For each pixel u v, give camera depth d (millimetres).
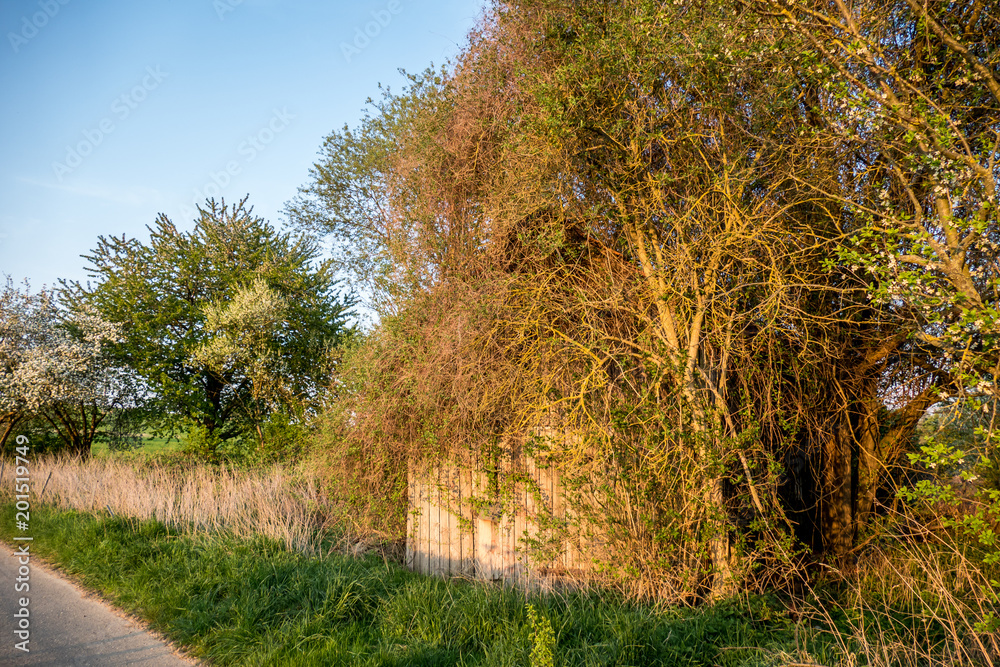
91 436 16312
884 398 6699
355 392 7797
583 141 5934
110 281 16953
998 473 4754
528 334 6195
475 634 4406
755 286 5691
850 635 4535
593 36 5879
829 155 5711
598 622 4629
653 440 5301
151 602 5062
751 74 5457
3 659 4047
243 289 16516
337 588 5172
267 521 7500
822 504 6902
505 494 6305
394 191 7727
